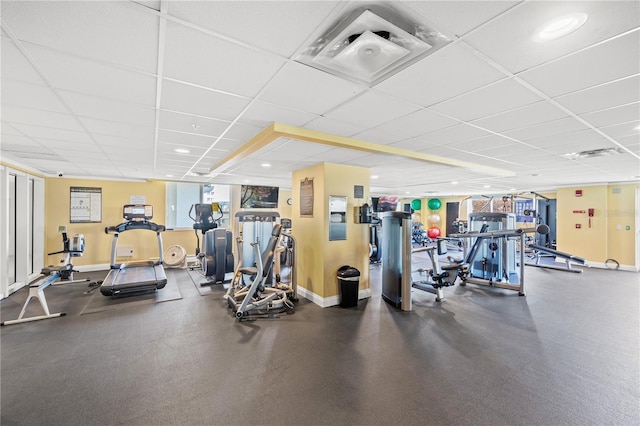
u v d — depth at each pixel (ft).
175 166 18.37
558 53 5.37
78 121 9.32
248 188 29.66
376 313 14.47
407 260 14.89
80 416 7.02
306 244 17.16
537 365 9.42
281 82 6.57
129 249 25.27
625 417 7.01
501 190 35.17
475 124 9.59
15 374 8.79
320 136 10.60
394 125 9.73
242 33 4.77
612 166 17.58
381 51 5.32
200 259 24.32
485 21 4.48
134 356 9.96
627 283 20.62
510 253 22.61
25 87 6.81
